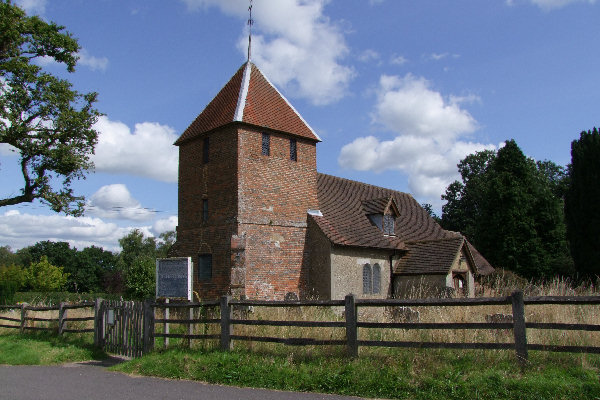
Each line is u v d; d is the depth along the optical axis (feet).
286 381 30.32
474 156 191.42
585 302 26.27
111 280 240.53
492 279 98.58
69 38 84.84
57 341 52.24
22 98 80.69
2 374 37.09
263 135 75.41
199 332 42.39
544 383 25.11
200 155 77.82
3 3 76.33
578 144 119.55
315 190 82.07
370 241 85.35
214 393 29.07
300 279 77.00
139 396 28.50
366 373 29.19
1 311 80.07
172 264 49.37
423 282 86.28
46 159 84.17
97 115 88.43
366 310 69.97
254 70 82.69
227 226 71.15
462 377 27.12
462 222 187.52
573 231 118.11
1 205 84.43
